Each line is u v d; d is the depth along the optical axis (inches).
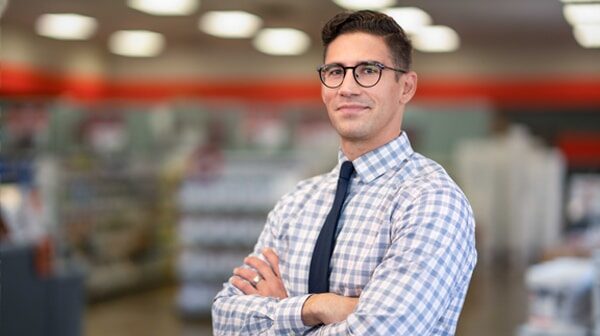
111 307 378.6
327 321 73.4
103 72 633.0
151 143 429.1
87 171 388.5
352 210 77.5
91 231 389.7
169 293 418.6
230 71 636.7
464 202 75.6
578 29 502.3
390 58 77.2
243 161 364.8
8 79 514.3
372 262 74.5
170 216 438.6
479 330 327.0
